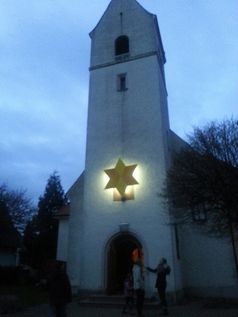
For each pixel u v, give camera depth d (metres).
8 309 13.88
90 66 23.47
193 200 13.45
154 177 18.66
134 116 20.66
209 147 13.77
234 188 12.80
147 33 22.97
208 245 18.44
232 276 17.55
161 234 17.41
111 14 25.08
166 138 20.56
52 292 8.51
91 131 21.27
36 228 40.00
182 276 18.05
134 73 21.95
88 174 20.25
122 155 19.95
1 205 29.39
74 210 21.28
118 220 18.52
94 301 16.17
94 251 18.41
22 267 31.75
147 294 16.47
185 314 12.78
